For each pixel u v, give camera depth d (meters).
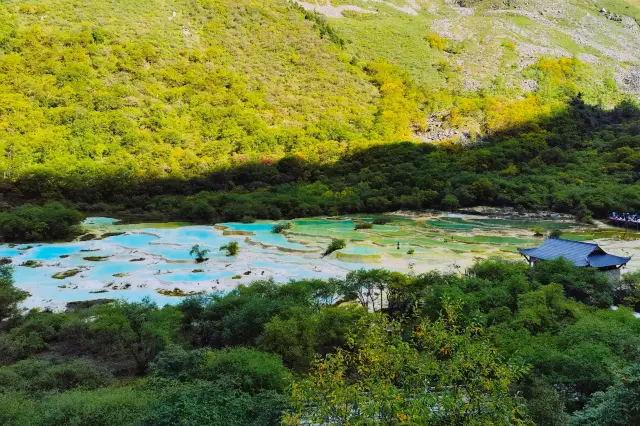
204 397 19.09
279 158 143.25
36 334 35.22
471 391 12.79
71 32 153.25
